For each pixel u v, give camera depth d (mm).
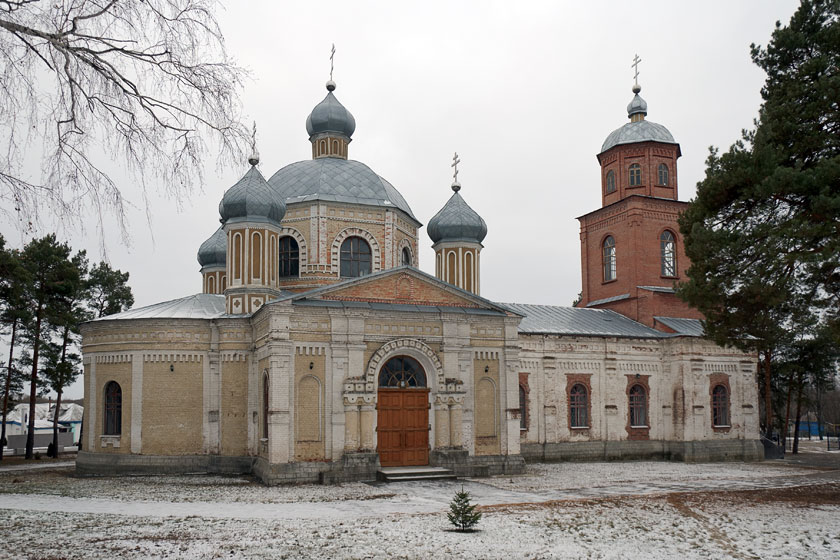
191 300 40000
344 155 47344
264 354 34156
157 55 13695
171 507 24125
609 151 52812
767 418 56000
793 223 24688
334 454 32219
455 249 44312
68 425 87188
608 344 45875
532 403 43594
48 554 16141
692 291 27297
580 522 21203
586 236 54625
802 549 18031
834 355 56188
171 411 36594
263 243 37938
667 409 46375
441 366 34812
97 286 63938
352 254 42531
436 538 18578
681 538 19156
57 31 13023
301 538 18484
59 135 13391
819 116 25281
